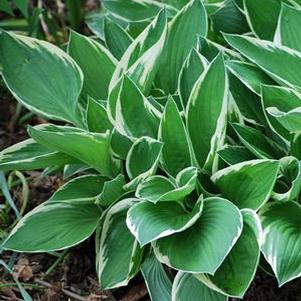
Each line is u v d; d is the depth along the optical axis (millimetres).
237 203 1010
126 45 1208
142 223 956
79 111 1135
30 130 979
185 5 1209
